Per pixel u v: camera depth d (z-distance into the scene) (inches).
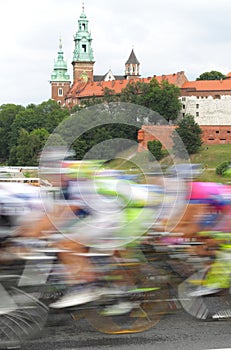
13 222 271.4
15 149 4845.0
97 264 277.0
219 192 291.4
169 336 276.8
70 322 274.4
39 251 272.2
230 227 291.9
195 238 289.3
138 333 279.4
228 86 5674.2
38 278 271.4
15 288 269.0
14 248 270.7
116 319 278.1
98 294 276.8
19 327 268.2
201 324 290.7
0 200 270.7
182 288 288.2
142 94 5413.4
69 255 274.4
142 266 282.5
